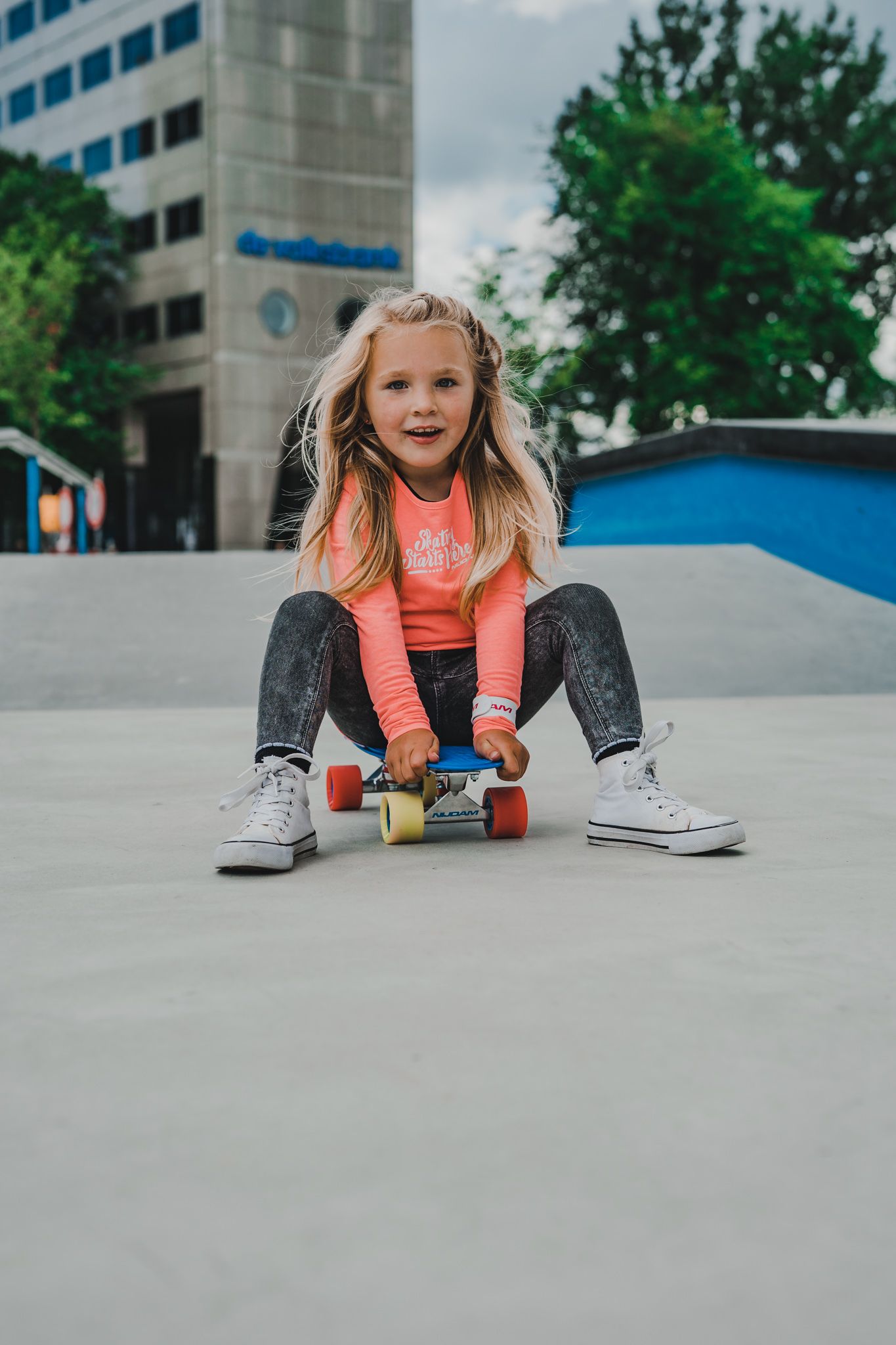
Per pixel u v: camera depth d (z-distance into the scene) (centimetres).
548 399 2478
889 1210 84
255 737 393
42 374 3266
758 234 2483
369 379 222
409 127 3756
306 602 218
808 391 2597
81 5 3909
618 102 2662
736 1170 90
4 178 3653
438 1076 107
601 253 2577
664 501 1134
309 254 3641
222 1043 115
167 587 658
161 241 3722
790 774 303
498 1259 78
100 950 147
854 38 3334
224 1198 86
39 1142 95
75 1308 73
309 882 186
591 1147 93
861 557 783
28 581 669
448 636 229
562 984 132
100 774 312
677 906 167
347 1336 70
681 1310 73
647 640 600
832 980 133
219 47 3494
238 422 3594
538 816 250
